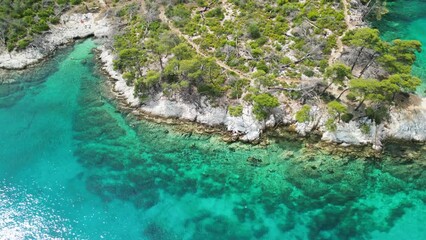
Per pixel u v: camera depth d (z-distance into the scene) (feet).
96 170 190.39
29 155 198.59
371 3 285.02
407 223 165.78
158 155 196.85
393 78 193.67
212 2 279.28
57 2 287.28
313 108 204.85
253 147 197.06
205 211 172.35
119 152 198.80
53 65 252.01
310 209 171.94
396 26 278.26
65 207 174.60
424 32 271.69
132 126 211.00
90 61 254.06
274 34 247.70
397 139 196.13
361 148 193.06
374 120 197.36
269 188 180.65
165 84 214.69
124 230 165.78
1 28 261.65
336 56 232.94
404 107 203.92
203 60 215.10
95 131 209.77
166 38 236.63
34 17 276.21
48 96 231.30
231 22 259.19
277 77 220.02
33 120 216.74
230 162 192.13
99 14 282.56
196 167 190.90
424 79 229.04
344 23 256.52
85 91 233.14
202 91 212.43
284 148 195.83
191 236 163.02
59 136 207.92
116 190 180.96
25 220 170.09
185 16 265.75
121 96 226.79
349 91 210.59
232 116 204.03
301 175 184.75
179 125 208.64
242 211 172.04
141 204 175.22
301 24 249.75
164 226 166.91
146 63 234.17
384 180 182.19
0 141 205.26
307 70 219.82
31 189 182.19
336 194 177.37
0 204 175.94
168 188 181.78
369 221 166.81
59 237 163.63
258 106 200.44
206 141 201.26
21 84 239.91
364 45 211.41
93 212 172.35
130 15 273.75
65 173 189.37
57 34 269.85
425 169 185.78
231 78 217.77
